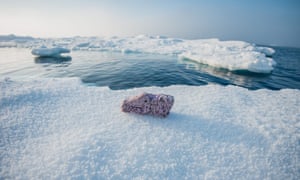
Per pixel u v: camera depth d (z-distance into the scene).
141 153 3.36
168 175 2.90
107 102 5.74
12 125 4.21
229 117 4.83
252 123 4.52
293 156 3.35
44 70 15.66
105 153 3.32
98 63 20.69
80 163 3.05
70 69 16.34
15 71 15.05
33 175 2.79
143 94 4.88
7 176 2.76
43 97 5.94
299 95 6.88
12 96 5.71
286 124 4.48
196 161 3.22
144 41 56.09
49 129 4.12
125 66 18.72
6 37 110.62
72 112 5.00
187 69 17.36
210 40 54.78
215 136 3.96
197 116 4.84
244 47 37.62
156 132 4.05
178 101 5.93
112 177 2.83
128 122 4.46
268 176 2.93
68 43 59.56
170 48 40.09
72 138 3.74
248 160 3.26
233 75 14.80
